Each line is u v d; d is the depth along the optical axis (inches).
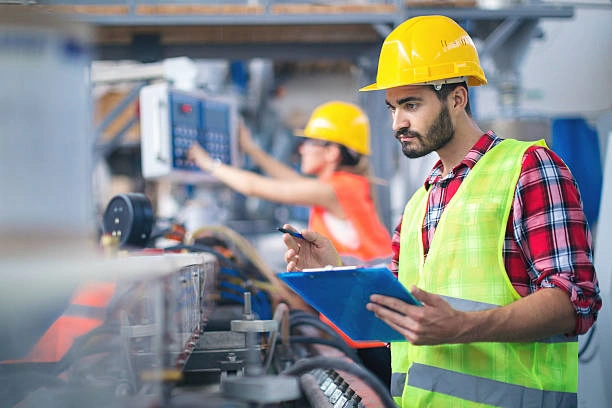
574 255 53.6
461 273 57.0
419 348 60.2
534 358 56.1
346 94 384.2
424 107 60.1
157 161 128.6
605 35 215.5
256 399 30.4
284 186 120.8
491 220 56.6
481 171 58.5
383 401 37.0
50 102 26.0
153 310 35.8
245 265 111.9
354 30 160.9
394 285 47.5
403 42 60.5
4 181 24.5
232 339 63.4
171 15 146.3
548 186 55.2
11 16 25.5
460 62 60.3
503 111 174.6
